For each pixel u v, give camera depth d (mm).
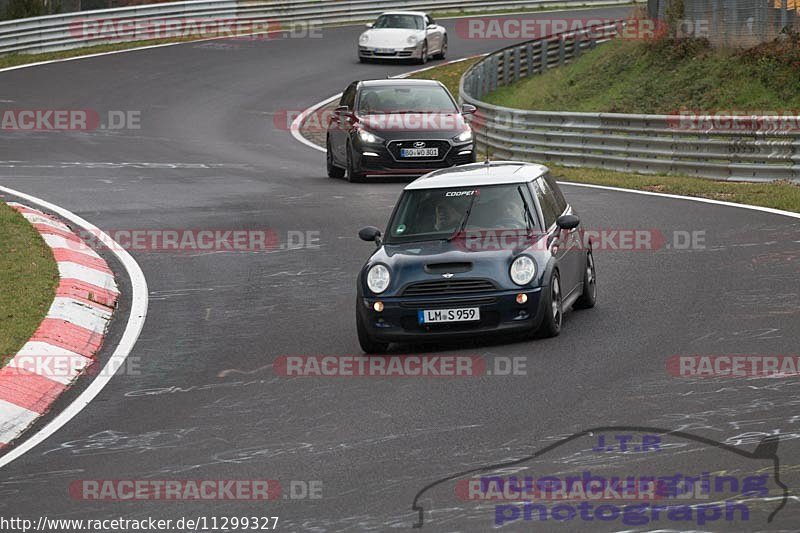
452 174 41062
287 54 148000
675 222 56688
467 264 36250
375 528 21672
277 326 40812
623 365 32531
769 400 28312
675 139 76562
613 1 189250
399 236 38625
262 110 117188
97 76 131125
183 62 140625
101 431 29719
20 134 101000
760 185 68188
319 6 168750
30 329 39438
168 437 28797
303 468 25609
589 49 141875
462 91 102750
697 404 28359
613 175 77000
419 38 141625
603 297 42062
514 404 29484
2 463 27453
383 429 28156
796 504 21531
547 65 138500
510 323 35906
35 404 32594
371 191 72625
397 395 31203
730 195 64812
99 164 85750
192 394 32812
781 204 60094
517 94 124250
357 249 53906
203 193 72000
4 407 31578
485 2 181250
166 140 100375
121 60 140750
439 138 76312
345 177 81188
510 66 132750
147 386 34031
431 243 37844
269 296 45531
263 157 92375
